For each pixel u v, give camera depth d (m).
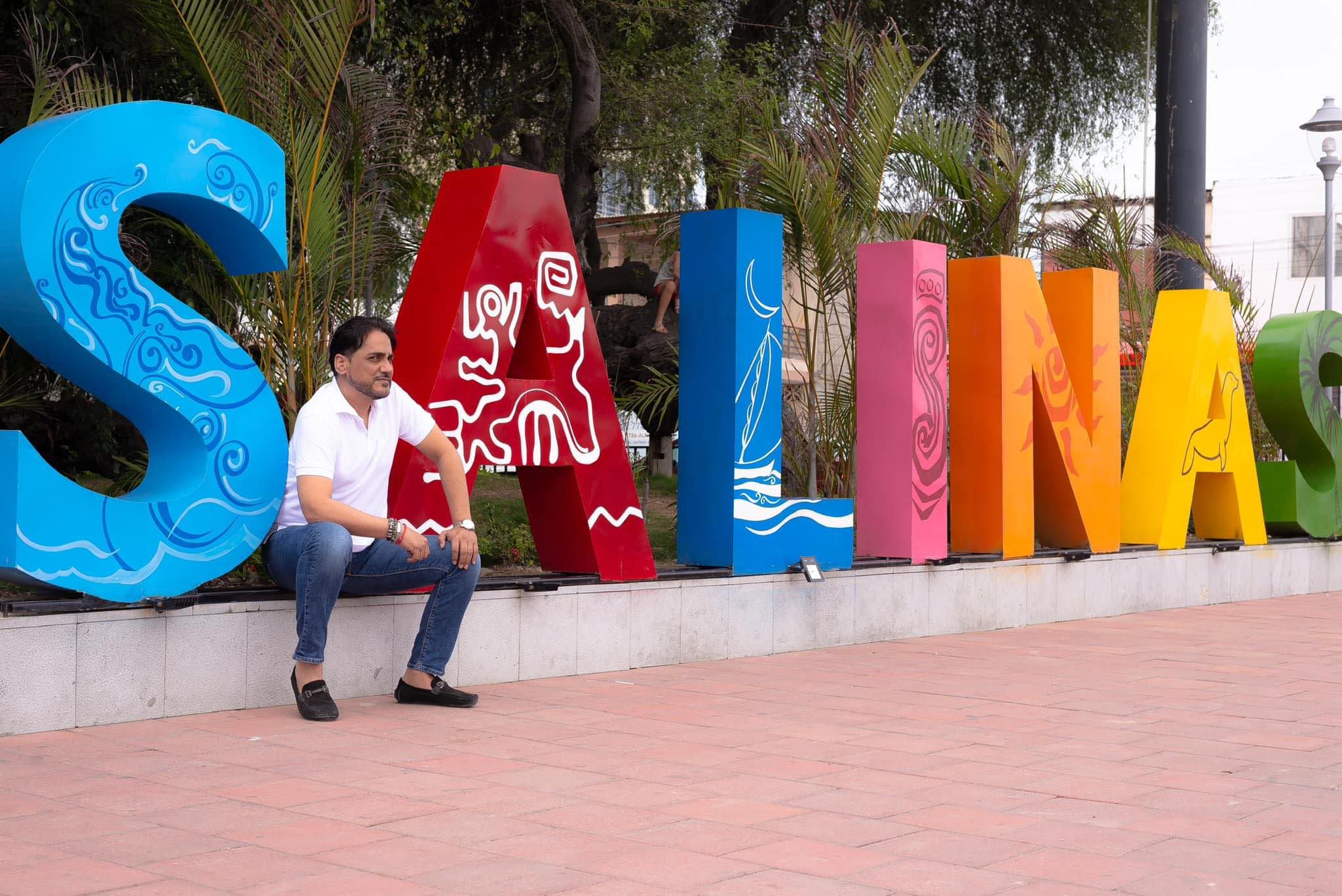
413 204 10.05
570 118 12.28
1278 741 5.29
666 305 12.75
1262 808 4.20
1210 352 11.11
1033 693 6.40
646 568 7.16
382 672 6.12
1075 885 3.34
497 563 8.38
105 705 5.27
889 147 9.42
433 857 3.48
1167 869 3.49
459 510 5.78
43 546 5.10
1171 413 10.88
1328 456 12.52
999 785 4.46
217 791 4.20
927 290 8.66
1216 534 11.69
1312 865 3.55
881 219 9.77
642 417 12.95
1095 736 5.36
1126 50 17.33
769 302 7.78
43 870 3.30
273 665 5.77
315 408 5.50
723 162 11.65
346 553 5.40
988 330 9.31
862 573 8.31
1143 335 12.06
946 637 8.75
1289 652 8.03
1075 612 9.88
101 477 8.80
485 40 14.02
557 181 6.95
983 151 10.70
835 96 9.56
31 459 5.08
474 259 6.52
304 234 6.84
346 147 7.50
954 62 16.75
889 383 8.68
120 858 3.42
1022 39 17.14
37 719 5.09
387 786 4.29
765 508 7.75
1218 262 14.54
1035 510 10.19
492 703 5.91
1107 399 10.20
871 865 3.47
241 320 7.42
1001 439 9.23
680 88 12.70
